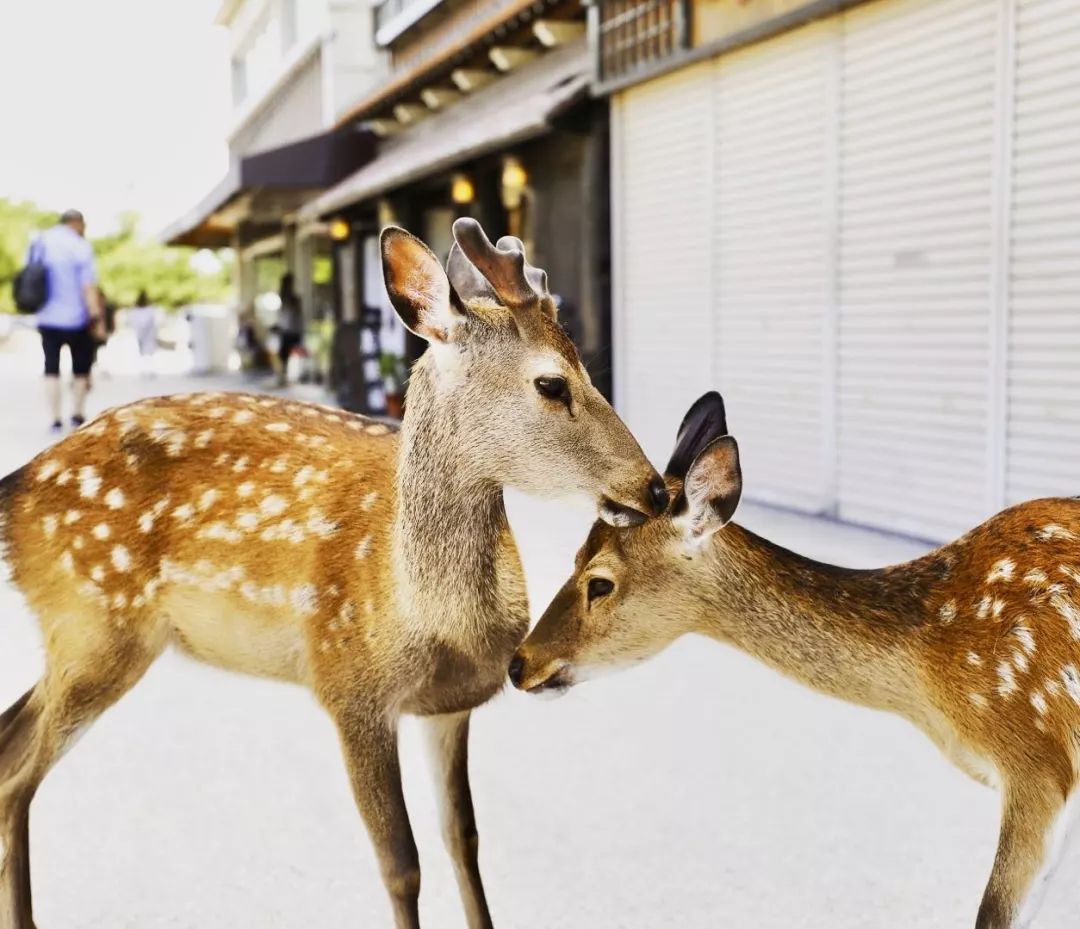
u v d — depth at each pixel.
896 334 8.05
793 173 8.98
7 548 3.39
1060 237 6.79
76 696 3.32
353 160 18.88
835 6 8.20
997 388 7.23
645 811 4.19
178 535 3.24
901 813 4.16
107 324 21.73
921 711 2.99
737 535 3.01
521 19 12.39
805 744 4.77
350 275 20.73
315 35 23.95
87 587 3.28
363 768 3.02
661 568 3.00
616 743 4.79
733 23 9.28
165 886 3.74
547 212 13.57
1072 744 2.75
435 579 2.94
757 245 9.46
